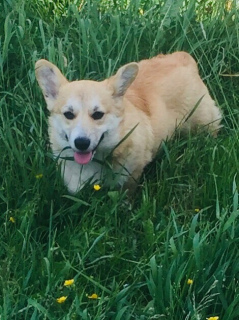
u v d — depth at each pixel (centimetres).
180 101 216
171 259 168
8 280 168
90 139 186
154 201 186
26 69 225
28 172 197
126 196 202
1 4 245
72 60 225
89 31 233
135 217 183
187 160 202
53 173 195
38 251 177
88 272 174
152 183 200
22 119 212
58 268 170
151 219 186
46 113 217
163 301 162
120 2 250
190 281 162
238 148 201
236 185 191
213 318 157
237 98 229
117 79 192
